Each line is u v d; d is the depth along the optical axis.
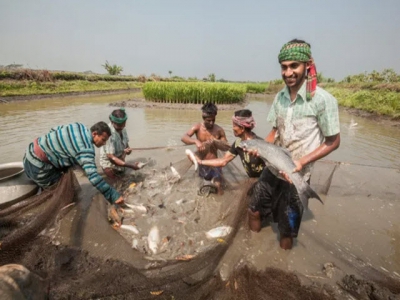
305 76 2.56
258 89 46.56
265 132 10.69
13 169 4.70
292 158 2.77
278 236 3.25
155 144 8.02
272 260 2.95
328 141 2.52
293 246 3.28
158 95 21.78
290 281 2.52
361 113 17.19
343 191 4.68
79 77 36.28
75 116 12.68
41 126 9.91
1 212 3.21
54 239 2.87
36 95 22.64
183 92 21.42
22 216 3.35
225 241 2.86
